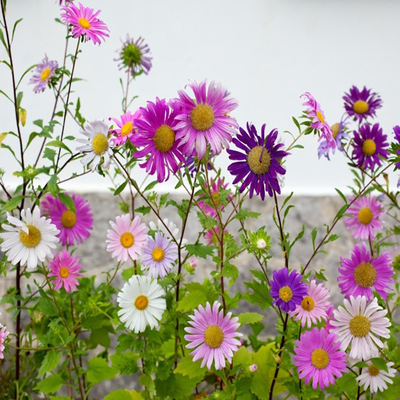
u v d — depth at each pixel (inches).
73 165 70.0
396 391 53.1
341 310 48.9
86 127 48.1
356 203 60.6
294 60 70.6
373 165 57.7
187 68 70.2
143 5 69.6
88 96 69.9
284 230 70.1
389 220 69.7
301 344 49.3
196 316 48.9
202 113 46.3
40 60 69.4
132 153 46.8
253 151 47.4
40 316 61.6
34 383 63.7
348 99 60.7
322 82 70.8
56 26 69.2
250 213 50.6
